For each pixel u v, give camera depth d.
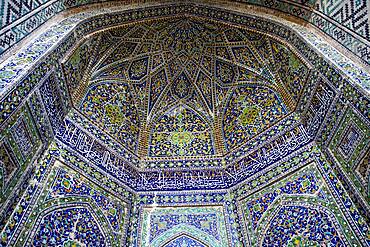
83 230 4.53
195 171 5.69
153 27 5.92
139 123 6.14
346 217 4.17
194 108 6.40
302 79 5.17
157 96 6.37
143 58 6.15
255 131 5.71
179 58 6.32
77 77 5.29
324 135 4.73
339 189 4.36
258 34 5.69
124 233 4.94
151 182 5.56
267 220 4.83
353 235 4.04
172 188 5.48
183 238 4.95
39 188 4.29
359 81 4.12
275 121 5.54
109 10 5.54
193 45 6.24
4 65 3.95
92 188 4.90
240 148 5.73
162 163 5.78
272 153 5.32
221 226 5.06
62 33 4.69
